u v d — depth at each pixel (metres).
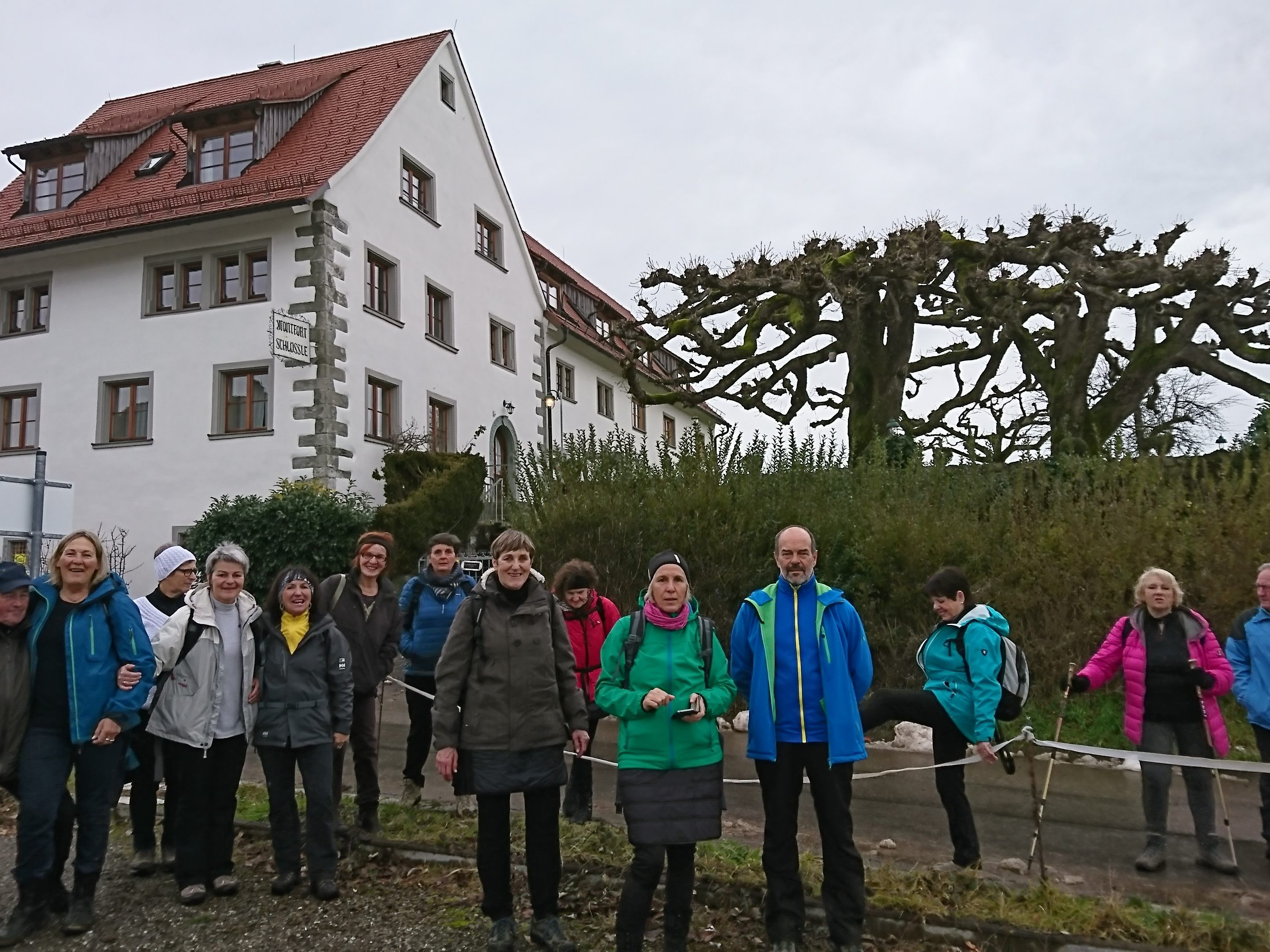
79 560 4.70
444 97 22.98
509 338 25.16
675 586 4.26
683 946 4.14
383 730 9.75
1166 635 5.56
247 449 17.75
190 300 18.69
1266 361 14.57
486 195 24.34
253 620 5.23
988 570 9.98
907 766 7.91
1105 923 4.31
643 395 17.64
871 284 14.92
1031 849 5.65
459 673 4.44
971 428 17.59
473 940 4.43
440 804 6.61
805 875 4.91
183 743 4.99
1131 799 6.88
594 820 6.26
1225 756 5.43
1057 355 15.05
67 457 18.91
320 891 4.95
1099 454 11.34
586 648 6.30
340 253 18.16
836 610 4.36
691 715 4.05
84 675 4.60
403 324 20.08
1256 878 5.19
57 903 4.80
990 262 15.41
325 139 19.77
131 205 19.31
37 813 4.51
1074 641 9.23
